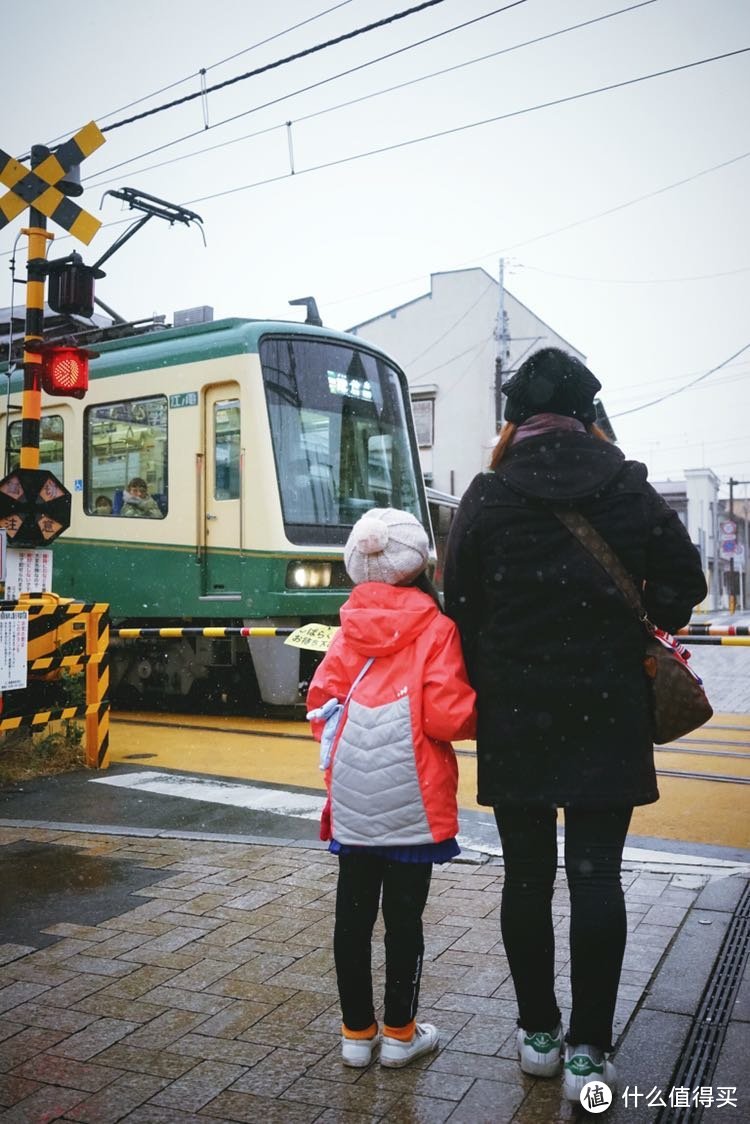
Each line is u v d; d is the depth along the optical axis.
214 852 4.36
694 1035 2.58
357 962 2.47
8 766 6.16
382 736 2.45
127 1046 2.59
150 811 5.16
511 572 2.36
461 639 2.53
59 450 10.20
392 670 2.48
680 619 2.45
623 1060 2.46
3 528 6.33
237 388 8.69
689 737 7.75
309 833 4.69
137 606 9.35
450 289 31.11
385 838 2.42
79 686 6.48
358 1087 2.38
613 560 2.32
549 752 2.30
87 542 9.80
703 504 47.84
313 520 8.64
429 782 2.43
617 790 2.25
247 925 3.45
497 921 3.45
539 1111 2.26
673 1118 2.21
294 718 9.30
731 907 3.52
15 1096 2.36
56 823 4.90
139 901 3.71
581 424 2.54
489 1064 2.48
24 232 7.13
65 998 2.88
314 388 8.95
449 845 2.49
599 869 2.31
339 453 9.03
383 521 2.58
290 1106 2.30
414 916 2.48
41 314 7.08
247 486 8.51
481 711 2.41
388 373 9.73
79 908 3.63
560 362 2.52
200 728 8.55
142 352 9.49
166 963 3.12
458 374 30.89
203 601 8.80
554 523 2.35
